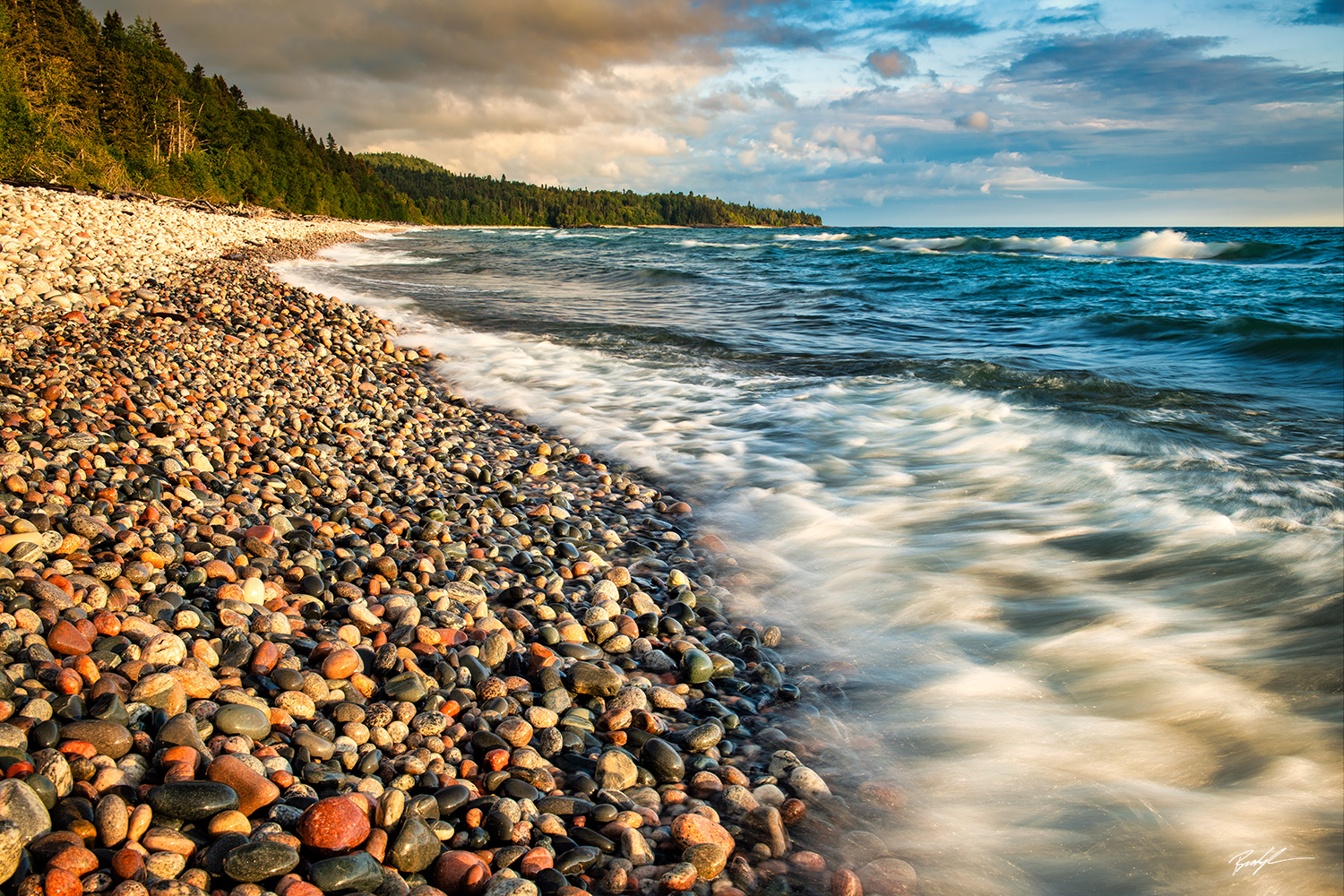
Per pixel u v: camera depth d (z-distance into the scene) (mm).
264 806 1973
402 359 9672
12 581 2676
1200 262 29141
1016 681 3090
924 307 15625
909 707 2938
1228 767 2555
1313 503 4801
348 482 4848
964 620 3590
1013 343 11539
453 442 6285
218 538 3568
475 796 2250
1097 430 6578
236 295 11148
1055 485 5348
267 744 2275
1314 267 26000
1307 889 2059
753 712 2904
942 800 2434
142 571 3061
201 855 1799
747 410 7523
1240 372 9406
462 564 3908
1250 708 2840
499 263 27969
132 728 2154
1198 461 5734
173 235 18547
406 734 2494
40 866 1623
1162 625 3469
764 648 3391
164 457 4629
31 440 4359
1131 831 2279
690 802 2365
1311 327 11406
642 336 11773
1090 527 4609
